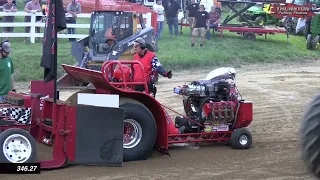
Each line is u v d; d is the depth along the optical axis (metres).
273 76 17.80
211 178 6.45
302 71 19.48
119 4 22.48
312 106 2.21
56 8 6.80
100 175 6.47
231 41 24.23
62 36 20.98
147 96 7.40
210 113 8.07
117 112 6.86
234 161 7.38
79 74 7.62
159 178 6.40
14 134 6.36
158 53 20.78
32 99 7.32
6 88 8.74
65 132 6.70
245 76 17.83
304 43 26.12
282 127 10.07
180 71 19.23
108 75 7.41
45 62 6.81
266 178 6.49
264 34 25.89
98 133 6.83
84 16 21.17
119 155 6.91
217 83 8.28
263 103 12.70
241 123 8.21
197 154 7.79
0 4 22.78
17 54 18.23
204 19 22.34
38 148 7.25
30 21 20.94
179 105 12.30
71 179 6.25
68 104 6.74
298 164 7.21
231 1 25.14
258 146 8.43
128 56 15.79
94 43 16.08
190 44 22.83
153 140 7.36
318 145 2.14
